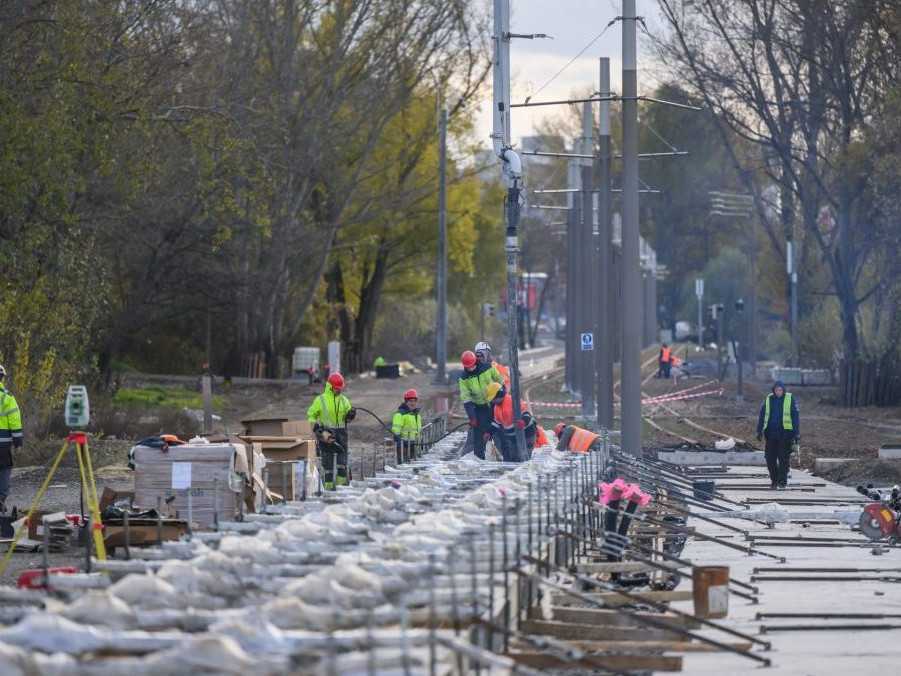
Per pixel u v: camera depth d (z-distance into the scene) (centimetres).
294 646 2534
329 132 17900
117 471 8325
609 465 7281
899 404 16238
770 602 4431
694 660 3456
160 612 2791
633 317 8612
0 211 9912
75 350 11319
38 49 9812
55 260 10825
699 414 14462
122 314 15488
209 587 3092
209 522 5266
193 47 12612
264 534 3716
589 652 3375
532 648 3278
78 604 2739
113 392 13788
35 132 9444
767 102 17525
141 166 11444
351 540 3741
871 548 5819
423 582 3114
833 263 17575
